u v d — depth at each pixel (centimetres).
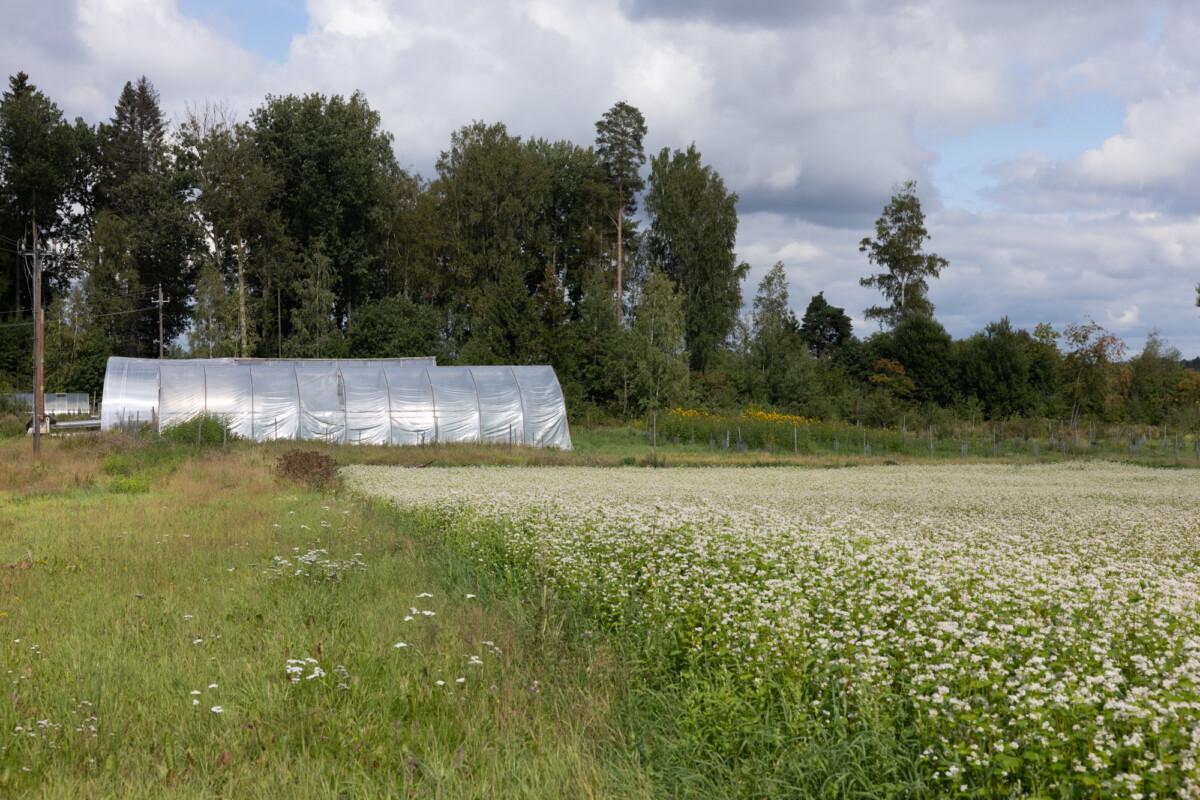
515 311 6625
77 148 9200
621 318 8625
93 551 1608
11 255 8869
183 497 2497
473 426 4903
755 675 728
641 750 710
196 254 8081
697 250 8862
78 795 629
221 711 750
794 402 7125
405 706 788
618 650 920
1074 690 598
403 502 2195
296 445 4341
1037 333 7938
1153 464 4328
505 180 8762
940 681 644
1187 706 550
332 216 8144
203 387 4819
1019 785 536
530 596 1159
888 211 9050
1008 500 2147
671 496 2158
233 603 1175
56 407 7438
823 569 944
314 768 670
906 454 5047
